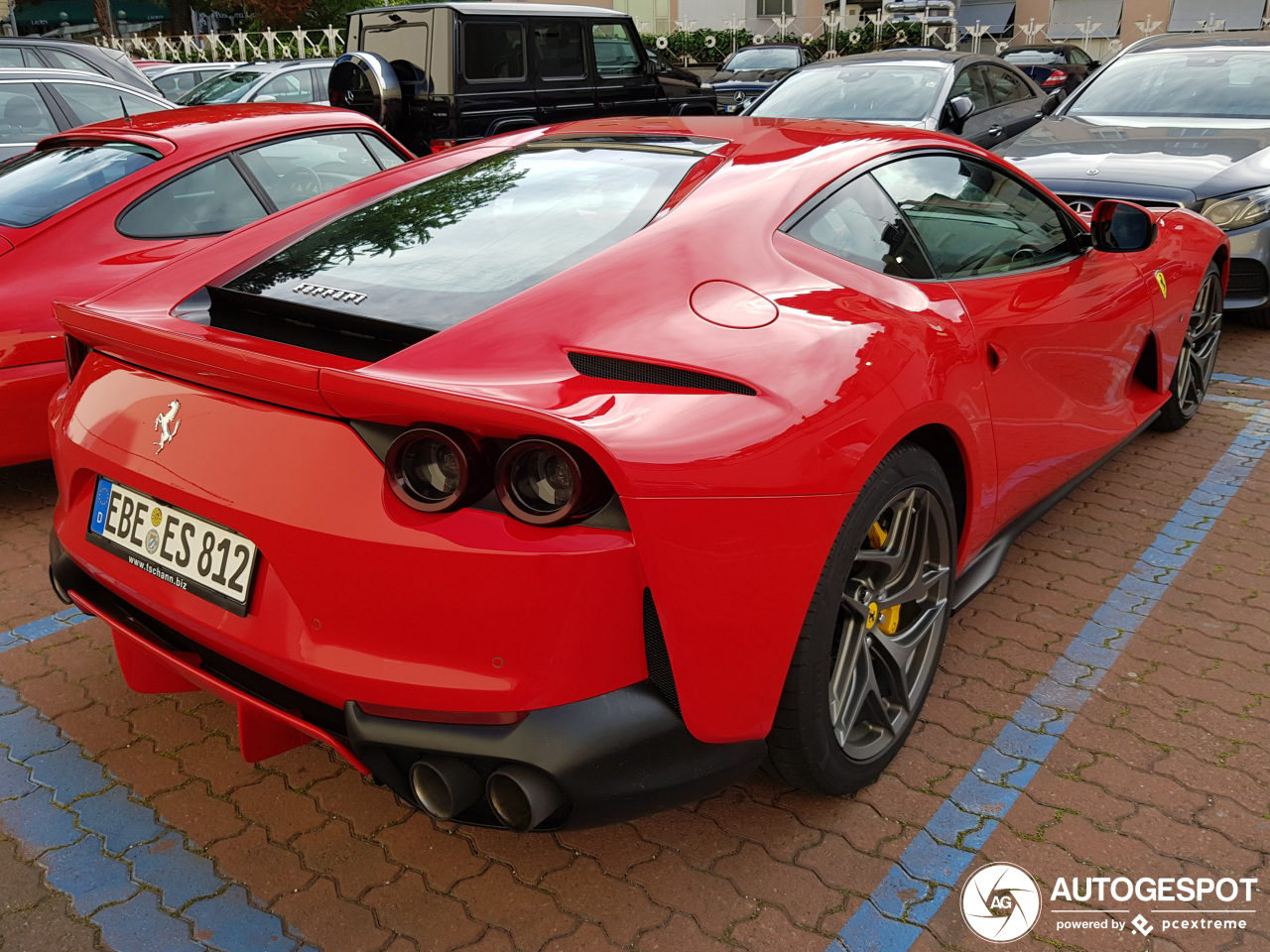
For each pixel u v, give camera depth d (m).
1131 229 3.17
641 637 1.72
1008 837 2.15
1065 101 7.03
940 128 7.30
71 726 2.54
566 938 1.91
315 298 2.04
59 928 1.92
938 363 2.18
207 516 1.85
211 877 2.05
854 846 2.13
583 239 2.13
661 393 1.74
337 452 1.74
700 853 2.12
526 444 1.59
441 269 2.11
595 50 9.42
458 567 1.62
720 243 2.07
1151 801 2.25
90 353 2.27
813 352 1.92
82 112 6.71
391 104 7.93
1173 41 7.33
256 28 26.83
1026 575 3.28
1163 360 3.71
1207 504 3.79
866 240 2.33
